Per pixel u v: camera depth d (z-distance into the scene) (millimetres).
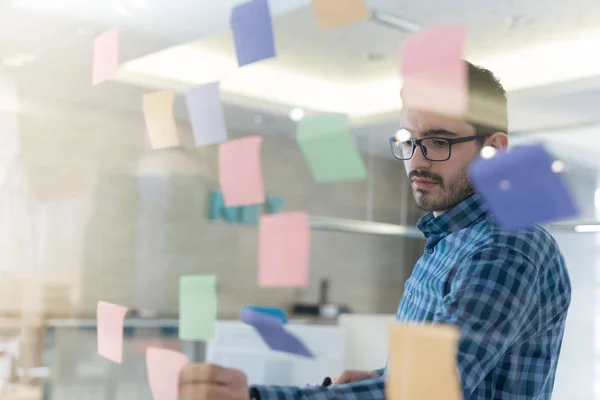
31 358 1416
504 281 594
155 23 1387
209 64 1277
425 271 718
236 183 754
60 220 1667
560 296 690
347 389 565
